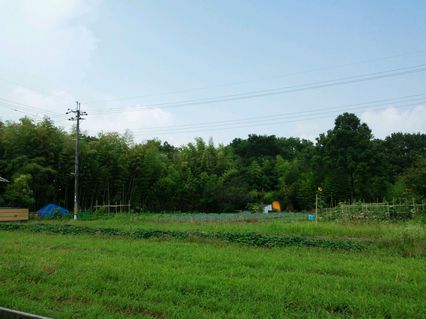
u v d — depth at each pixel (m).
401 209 25.66
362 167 48.00
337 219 25.22
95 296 7.80
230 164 55.31
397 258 12.82
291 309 7.09
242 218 35.38
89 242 16.58
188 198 49.97
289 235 18.38
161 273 9.64
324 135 53.03
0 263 11.07
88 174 37.81
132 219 31.39
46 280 9.16
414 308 6.94
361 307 6.99
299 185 56.53
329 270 10.54
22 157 33.19
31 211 35.59
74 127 38.00
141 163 42.81
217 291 8.11
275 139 78.38
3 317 5.80
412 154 63.44
